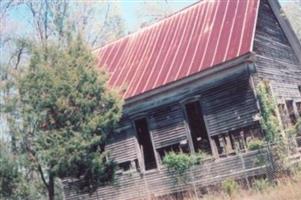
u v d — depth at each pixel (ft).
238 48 70.03
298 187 50.75
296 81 89.15
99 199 82.99
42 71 60.23
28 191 59.72
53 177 62.13
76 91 60.90
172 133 77.41
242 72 70.79
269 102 69.05
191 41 81.41
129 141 82.02
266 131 67.72
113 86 83.46
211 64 71.26
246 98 70.28
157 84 76.89
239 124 70.74
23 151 59.72
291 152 65.82
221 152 74.18
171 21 91.86
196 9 88.99
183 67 76.18
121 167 83.25
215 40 76.43
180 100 76.59
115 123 63.98
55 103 59.57
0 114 59.98
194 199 64.23
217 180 68.54
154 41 89.97
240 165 66.64
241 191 61.93
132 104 81.10
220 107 72.69
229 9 81.51
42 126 60.49
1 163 57.62
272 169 63.36
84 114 61.31
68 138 59.11
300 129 72.54
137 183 78.33
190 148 75.36
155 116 79.41
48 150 58.03
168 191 74.02
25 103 60.34
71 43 64.54
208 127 73.67
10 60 104.17
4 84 60.75
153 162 88.84
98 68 65.10
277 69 82.17
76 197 85.66
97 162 61.57
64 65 61.67
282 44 89.35
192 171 71.20
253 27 72.49
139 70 84.48
